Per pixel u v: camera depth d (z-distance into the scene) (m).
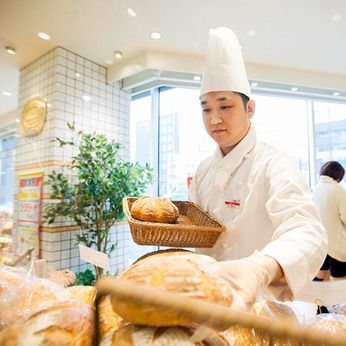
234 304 0.31
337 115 3.38
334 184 2.19
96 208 2.46
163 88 3.37
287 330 0.24
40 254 2.66
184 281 0.31
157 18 2.19
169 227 0.74
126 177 2.51
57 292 0.45
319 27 2.26
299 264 0.55
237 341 0.32
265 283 0.46
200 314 0.25
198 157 3.15
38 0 2.00
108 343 0.31
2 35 2.49
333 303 0.70
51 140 2.68
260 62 2.81
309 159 3.39
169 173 3.33
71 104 2.81
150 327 0.30
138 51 2.72
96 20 2.24
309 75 2.99
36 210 2.78
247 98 0.97
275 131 3.21
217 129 0.95
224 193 1.00
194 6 2.04
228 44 0.95
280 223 0.73
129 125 3.38
